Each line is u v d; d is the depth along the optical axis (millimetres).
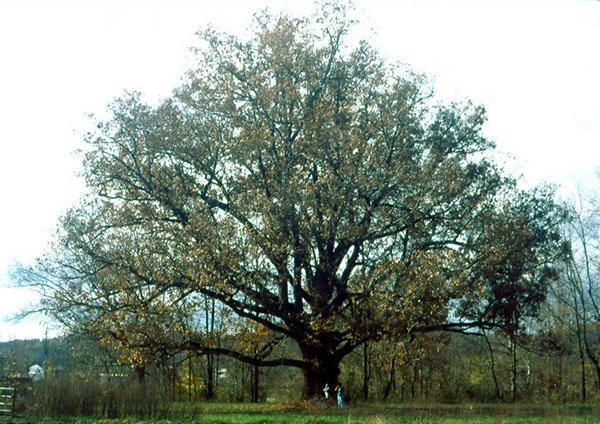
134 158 34344
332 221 31844
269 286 32906
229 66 35312
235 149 33438
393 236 34406
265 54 35188
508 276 34594
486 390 52781
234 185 34375
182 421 25188
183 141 34125
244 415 27328
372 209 33000
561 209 37938
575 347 58469
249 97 35312
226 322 34531
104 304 33406
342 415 26391
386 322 31453
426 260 31688
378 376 54875
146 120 34156
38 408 28297
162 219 34344
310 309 34719
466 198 34469
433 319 32312
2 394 28188
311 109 34281
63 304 34375
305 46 35625
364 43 36469
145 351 32688
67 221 34406
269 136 33531
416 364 49500
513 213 35656
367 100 35156
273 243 31172
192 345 34188
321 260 33625
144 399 27516
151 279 32562
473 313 35125
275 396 53812
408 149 34344
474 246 33625
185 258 31672
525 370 58188
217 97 35000
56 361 61188
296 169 33156
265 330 40344
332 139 32875
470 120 36344
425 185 33312
